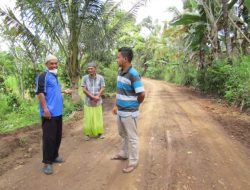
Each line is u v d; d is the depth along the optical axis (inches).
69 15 521.3
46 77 213.9
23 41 557.9
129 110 213.0
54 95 216.7
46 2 500.4
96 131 305.6
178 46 1307.8
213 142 290.8
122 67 213.0
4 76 829.2
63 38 552.7
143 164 230.8
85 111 305.9
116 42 660.1
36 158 253.6
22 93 693.9
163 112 468.8
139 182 200.2
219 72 639.8
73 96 546.6
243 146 279.1
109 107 568.7
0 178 213.6
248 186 195.2
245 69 525.7
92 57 571.2
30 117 490.3
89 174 215.0
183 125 368.5
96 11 531.8
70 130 357.1
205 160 239.9
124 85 210.8
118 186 195.2
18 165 238.8
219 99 634.8
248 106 476.1
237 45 738.2
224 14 679.7
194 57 1072.2
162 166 227.0
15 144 291.0
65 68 592.7
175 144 283.7
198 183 198.7
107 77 877.8
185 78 1208.2
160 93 834.8
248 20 696.4
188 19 807.7
